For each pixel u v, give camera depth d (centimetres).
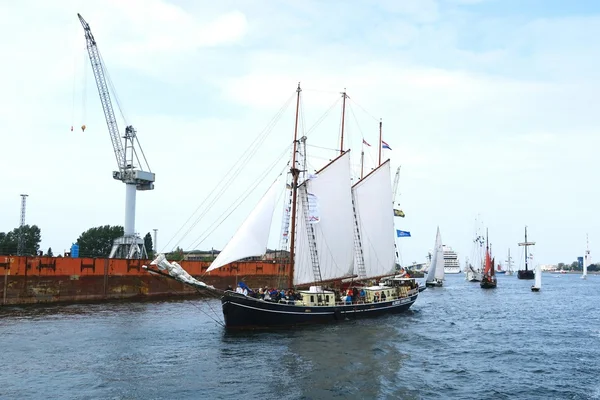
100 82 10881
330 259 5850
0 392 2722
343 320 5488
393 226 6962
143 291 7625
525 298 10506
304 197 5731
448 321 6069
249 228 4944
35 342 3984
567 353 4031
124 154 10800
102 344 3953
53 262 6569
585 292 13025
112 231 15788
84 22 10806
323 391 2825
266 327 4775
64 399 2627
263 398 2689
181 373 3148
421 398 2742
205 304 7100
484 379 3156
